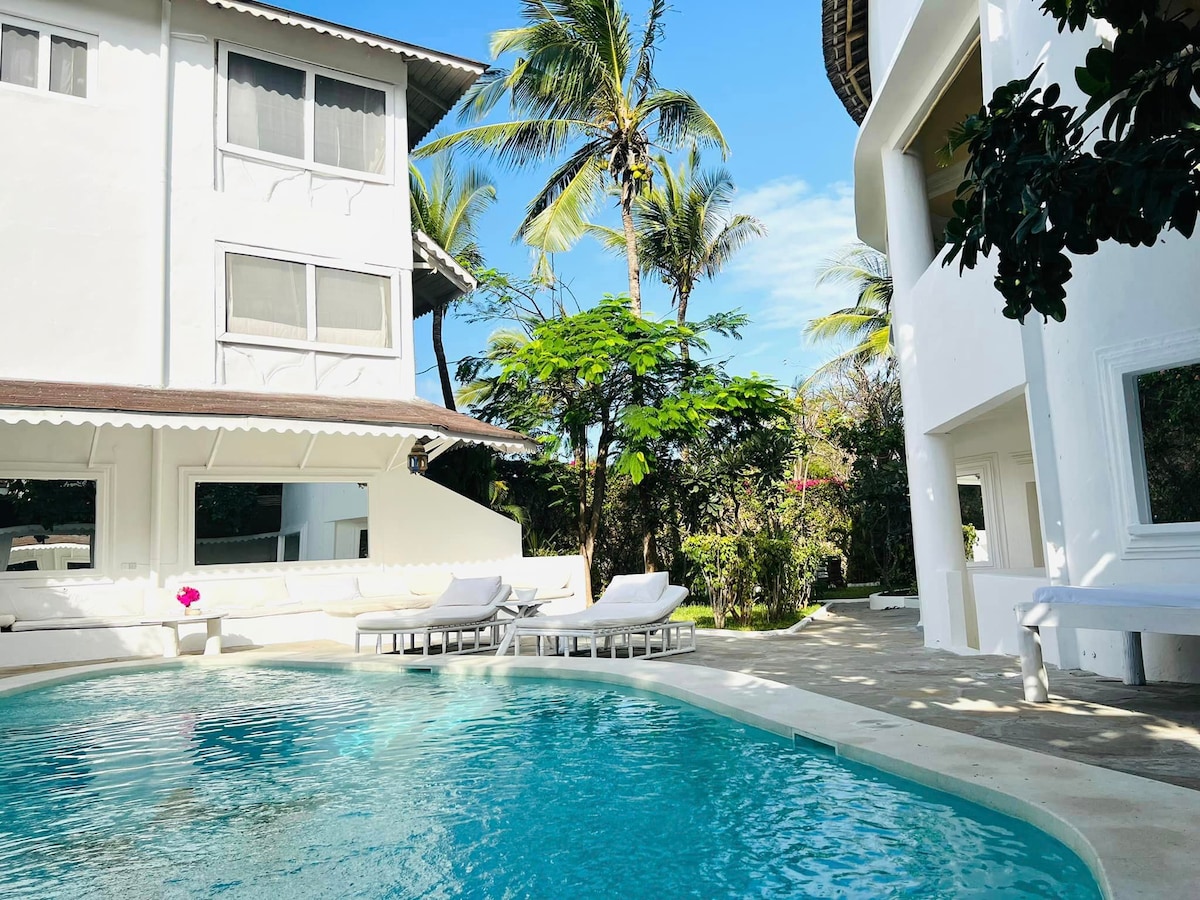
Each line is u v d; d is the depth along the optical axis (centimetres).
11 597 1372
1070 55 835
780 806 516
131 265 1530
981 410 1077
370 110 1781
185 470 1539
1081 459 834
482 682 1027
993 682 823
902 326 1302
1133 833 378
